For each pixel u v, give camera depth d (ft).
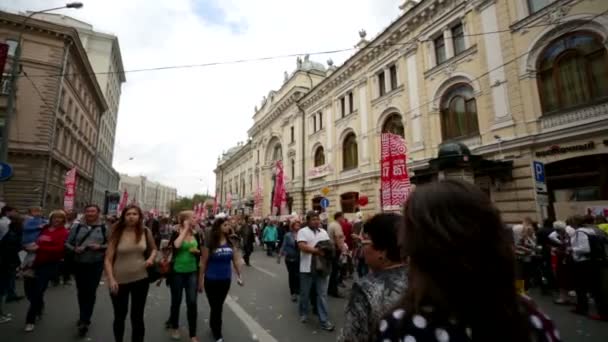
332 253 18.40
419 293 3.05
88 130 117.91
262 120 120.37
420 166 52.19
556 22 36.52
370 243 6.52
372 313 5.12
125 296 13.47
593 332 17.10
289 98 98.68
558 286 24.34
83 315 16.66
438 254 2.94
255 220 84.79
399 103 58.80
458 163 36.55
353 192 69.51
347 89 74.28
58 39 82.84
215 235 15.61
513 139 39.32
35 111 76.79
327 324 17.35
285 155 101.60
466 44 47.06
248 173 148.97
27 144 74.90
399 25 58.65
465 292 2.79
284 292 26.99
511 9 41.50
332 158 77.77
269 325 18.13
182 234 15.74
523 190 38.06
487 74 43.55
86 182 119.75
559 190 35.60
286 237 25.11
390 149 30.94
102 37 153.48
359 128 69.05
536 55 38.52
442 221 3.01
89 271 16.93
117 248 13.74
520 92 39.68
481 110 44.11
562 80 36.40
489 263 2.81
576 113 34.53
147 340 15.79
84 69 101.55
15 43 78.18
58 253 18.08
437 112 51.06
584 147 33.27
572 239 21.07
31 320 17.13
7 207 24.02
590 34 34.22
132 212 14.12
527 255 26.68
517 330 2.66
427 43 54.03
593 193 32.78
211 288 15.25
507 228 3.11
